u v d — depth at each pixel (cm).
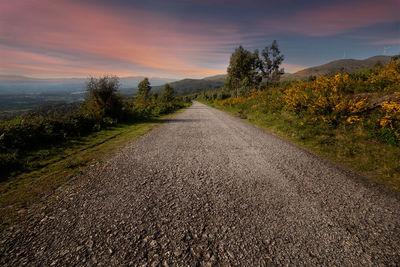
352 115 640
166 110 2062
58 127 691
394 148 440
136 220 224
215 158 453
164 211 242
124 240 193
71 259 170
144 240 194
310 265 167
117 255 175
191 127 933
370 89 832
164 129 873
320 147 535
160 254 177
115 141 632
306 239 197
